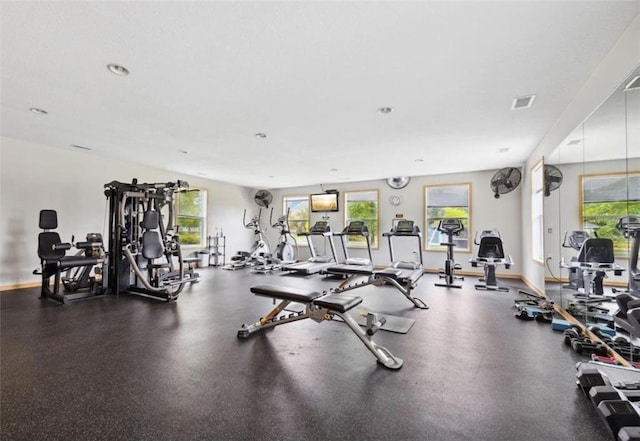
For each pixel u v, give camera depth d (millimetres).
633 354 2211
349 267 4770
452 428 1559
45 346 2619
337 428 1558
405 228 6445
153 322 3312
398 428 1559
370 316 2455
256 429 1545
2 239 4789
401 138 4477
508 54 2346
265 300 4340
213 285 5496
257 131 4195
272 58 2420
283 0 1787
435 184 7352
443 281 5969
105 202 5957
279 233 9508
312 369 2207
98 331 3012
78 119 3768
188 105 3328
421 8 1852
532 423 1598
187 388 1938
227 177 7867
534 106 3330
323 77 2721
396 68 2562
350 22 1986
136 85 2873
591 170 2895
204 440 1466
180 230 7570
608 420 1450
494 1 1787
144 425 1571
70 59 2432
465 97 3111
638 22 1918
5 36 2125
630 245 2320
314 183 8766
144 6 1836
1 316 3520
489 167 6535
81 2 1800
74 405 1744
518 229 6508
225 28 2051
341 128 4051
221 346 2641
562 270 3758
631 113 2141
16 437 1475
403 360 2367
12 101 3242
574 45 2227
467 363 2314
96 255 4680
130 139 4605
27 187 5008
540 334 2947
